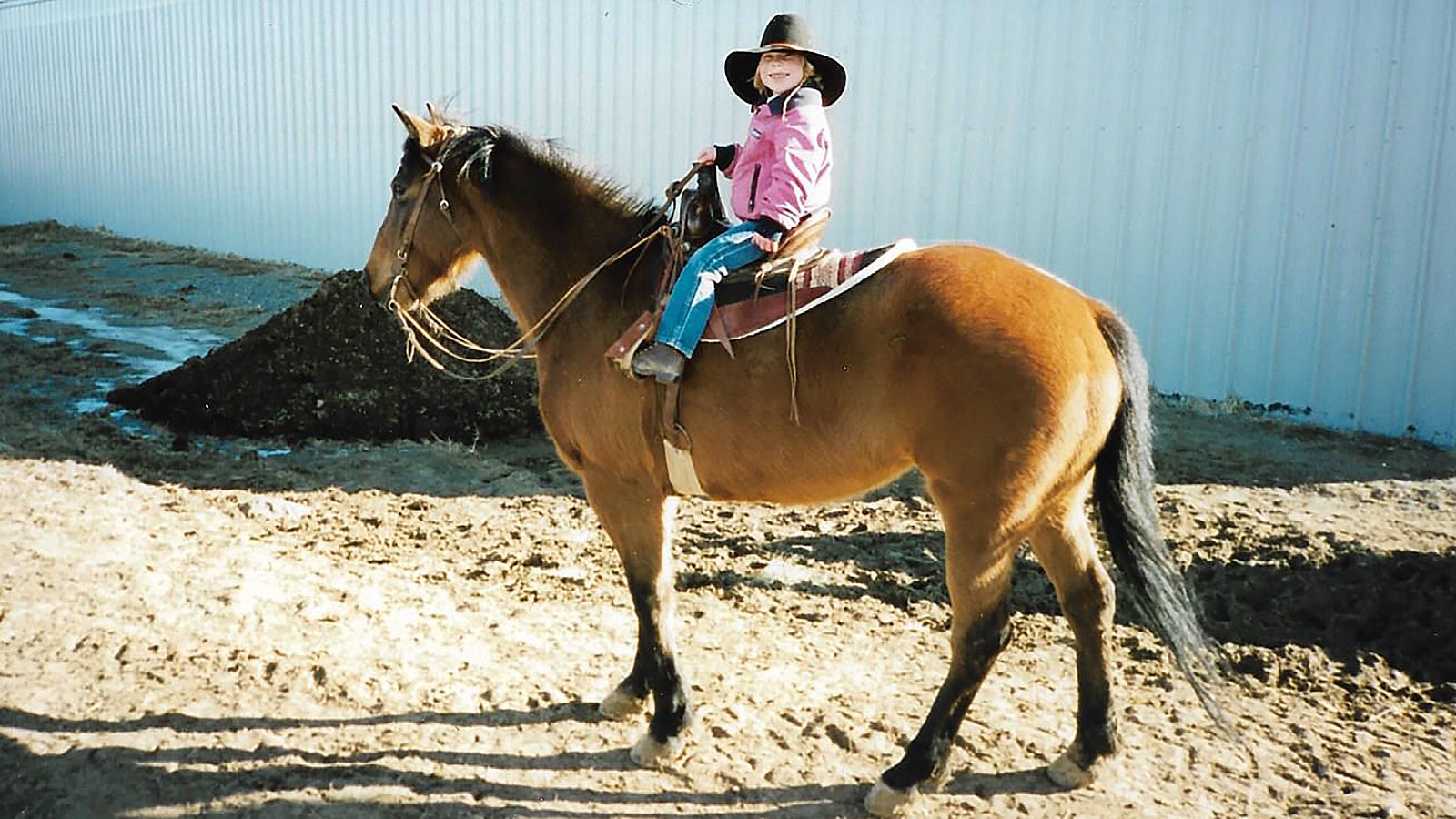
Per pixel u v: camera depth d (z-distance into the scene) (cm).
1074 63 1062
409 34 1673
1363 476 834
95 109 2353
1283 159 970
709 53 1322
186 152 2131
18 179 2661
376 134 1738
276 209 1953
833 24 1210
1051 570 386
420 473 817
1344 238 951
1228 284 1013
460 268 464
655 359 370
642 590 409
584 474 417
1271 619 581
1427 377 929
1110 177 1059
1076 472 357
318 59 1814
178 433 895
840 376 360
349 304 934
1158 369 1065
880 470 371
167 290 1641
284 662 458
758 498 394
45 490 680
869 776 403
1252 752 432
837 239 1242
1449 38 883
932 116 1155
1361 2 915
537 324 423
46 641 464
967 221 1148
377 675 456
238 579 548
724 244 376
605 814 375
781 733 429
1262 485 812
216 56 2017
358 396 905
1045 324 346
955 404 345
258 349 920
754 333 371
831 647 523
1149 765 418
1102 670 388
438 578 598
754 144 386
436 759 400
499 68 1569
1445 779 418
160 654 460
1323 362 976
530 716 435
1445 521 729
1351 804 394
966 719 447
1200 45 995
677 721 408
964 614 362
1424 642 550
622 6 1404
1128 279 1065
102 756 388
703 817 377
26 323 1341
